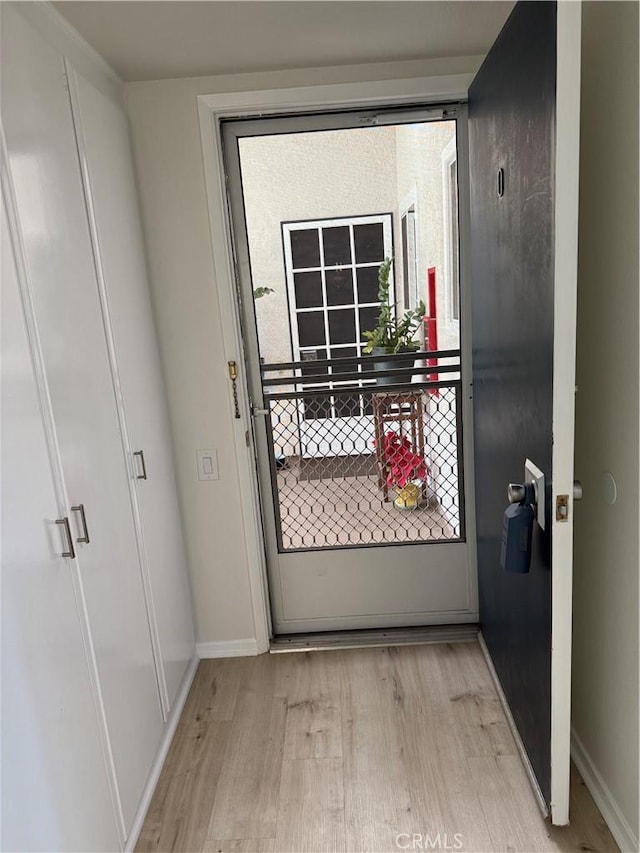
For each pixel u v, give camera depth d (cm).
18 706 110
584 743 175
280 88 207
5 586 108
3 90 122
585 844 154
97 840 141
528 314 148
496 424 189
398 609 255
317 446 244
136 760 171
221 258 217
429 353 235
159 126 209
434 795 173
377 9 163
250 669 239
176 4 152
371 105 212
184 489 235
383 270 229
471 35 185
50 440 130
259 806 174
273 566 252
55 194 144
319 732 201
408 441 242
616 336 141
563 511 138
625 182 132
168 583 213
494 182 173
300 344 235
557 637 145
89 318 159
